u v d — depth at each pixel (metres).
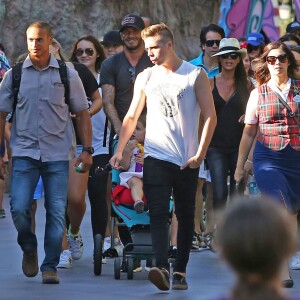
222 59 28.34
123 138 21.80
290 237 6.37
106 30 55.62
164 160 20.86
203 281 23.44
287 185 22.73
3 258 27.55
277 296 6.38
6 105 22.50
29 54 22.36
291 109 22.69
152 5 58.22
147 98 21.30
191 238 21.67
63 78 22.36
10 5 52.81
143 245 23.45
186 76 20.95
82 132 23.00
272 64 22.86
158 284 20.77
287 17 53.72
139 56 25.56
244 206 6.44
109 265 26.58
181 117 20.94
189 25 60.09
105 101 25.36
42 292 21.56
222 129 28.34
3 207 43.31
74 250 26.91
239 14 53.12
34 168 22.34
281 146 22.67
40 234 32.97
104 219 26.27
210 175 28.69
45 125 22.28
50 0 53.81
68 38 54.25
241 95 28.36
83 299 20.59
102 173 25.47
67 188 22.72
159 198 20.84
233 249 6.40
